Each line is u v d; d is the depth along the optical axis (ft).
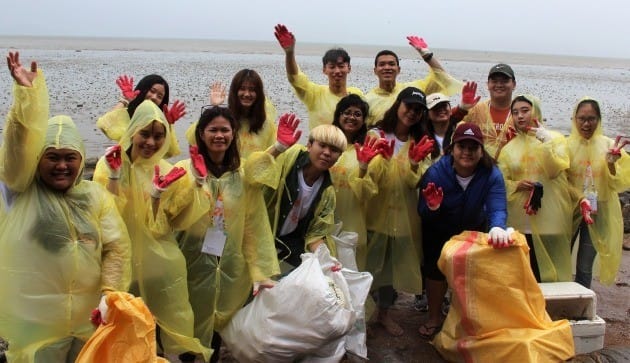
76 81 83.41
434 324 16.90
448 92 20.66
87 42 329.72
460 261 14.62
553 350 14.06
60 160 10.70
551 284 16.57
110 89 73.92
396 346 16.38
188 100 64.85
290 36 19.35
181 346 13.10
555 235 17.52
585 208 17.43
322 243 14.51
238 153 13.70
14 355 10.88
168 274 12.82
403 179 16.51
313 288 12.83
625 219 26.11
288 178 14.56
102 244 11.40
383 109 19.76
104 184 13.25
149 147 12.60
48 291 10.83
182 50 234.17
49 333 10.95
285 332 13.00
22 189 10.69
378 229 16.90
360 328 15.20
